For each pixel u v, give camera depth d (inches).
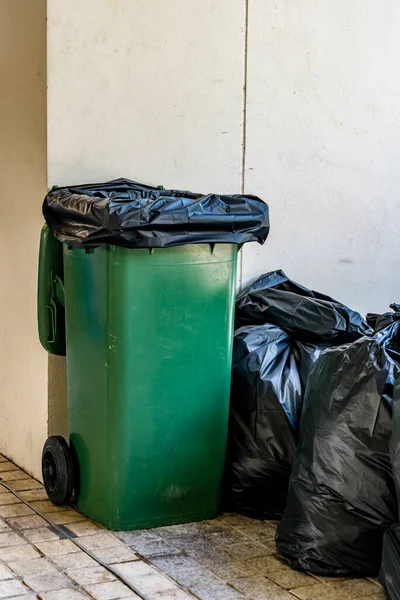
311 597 118.6
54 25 152.3
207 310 140.4
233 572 125.9
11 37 165.6
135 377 136.7
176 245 133.8
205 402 142.8
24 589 119.3
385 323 146.5
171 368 138.9
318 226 183.0
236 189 172.6
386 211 191.2
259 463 145.3
